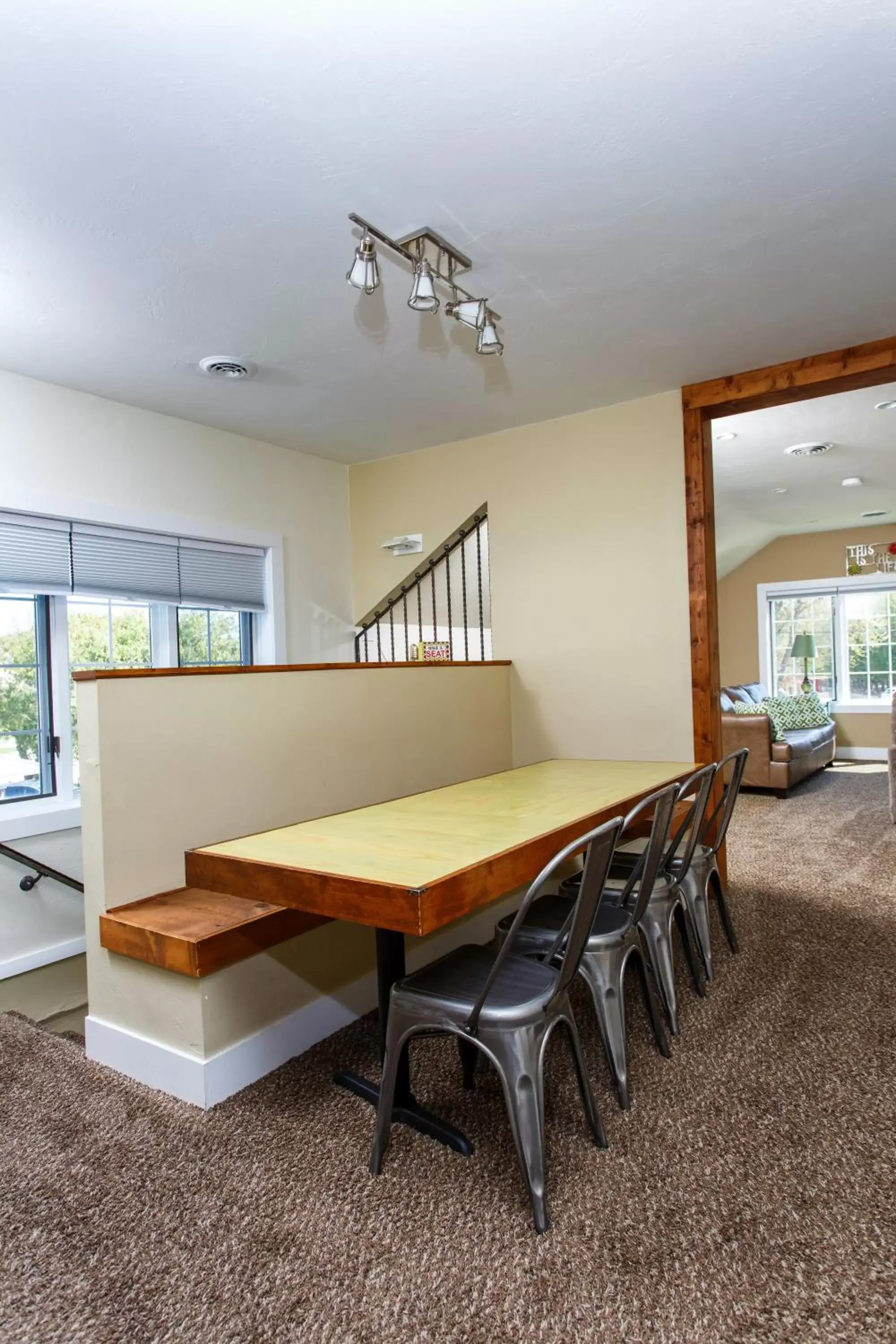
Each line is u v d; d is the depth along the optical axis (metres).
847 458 4.94
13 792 3.09
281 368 3.02
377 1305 1.30
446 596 4.69
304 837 1.88
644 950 2.32
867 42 1.48
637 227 2.12
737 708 7.09
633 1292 1.30
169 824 2.29
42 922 3.04
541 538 3.87
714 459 4.92
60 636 3.23
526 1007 1.52
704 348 2.99
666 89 1.58
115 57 1.45
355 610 4.56
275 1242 1.45
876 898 3.51
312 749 2.75
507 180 1.88
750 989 2.55
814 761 6.89
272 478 4.07
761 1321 1.24
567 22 1.40
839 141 1.77
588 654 3.74
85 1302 1.33
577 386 3.36
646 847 1.98
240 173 1.81
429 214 2.01
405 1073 1.84
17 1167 1.71
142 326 2.61
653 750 3.57
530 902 1.40
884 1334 1.21
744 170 1.87
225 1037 2.00
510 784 2.59
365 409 3.54
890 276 2.45
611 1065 1.89
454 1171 1.65
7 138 1.66
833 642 8.35
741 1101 1.89
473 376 3.18
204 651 3.84
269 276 2.30
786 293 2.55
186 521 3.60
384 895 1.42
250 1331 1.26
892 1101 1.87
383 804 2.29
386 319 2.62
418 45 1.44
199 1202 1.57
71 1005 3.13
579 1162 1.66
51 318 2.53
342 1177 1.64
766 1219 1.47
